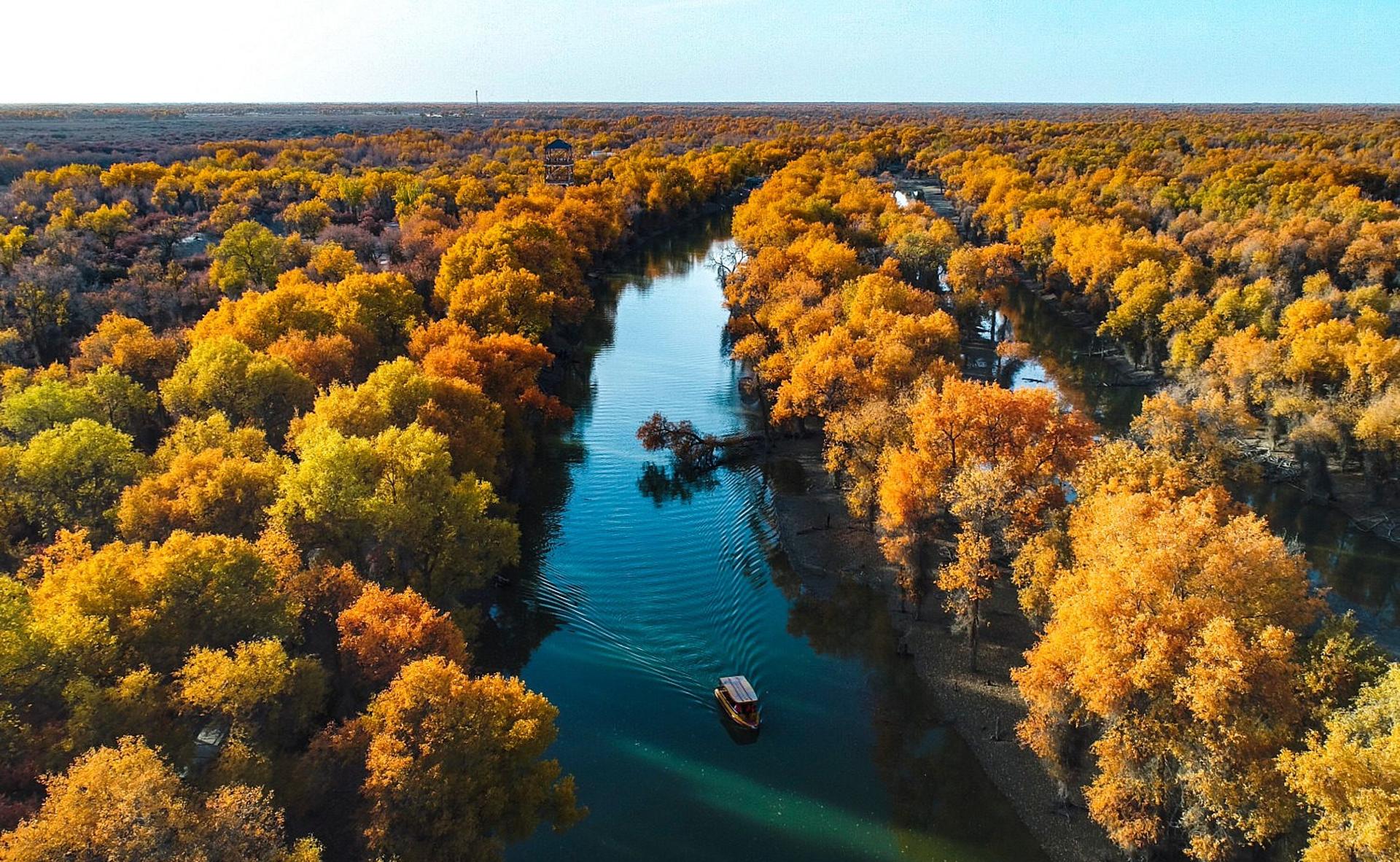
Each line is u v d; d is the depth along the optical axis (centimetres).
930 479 6800
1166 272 13375
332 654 5631
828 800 5391
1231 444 8438
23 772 4028
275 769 4459
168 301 12331
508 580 7612
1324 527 8475
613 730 5922
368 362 10481
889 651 6738
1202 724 4359
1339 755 3747
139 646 4828
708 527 8612
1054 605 5734
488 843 4209
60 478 6556
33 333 10888
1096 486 6731
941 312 10569
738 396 11906
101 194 18975
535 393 9594
